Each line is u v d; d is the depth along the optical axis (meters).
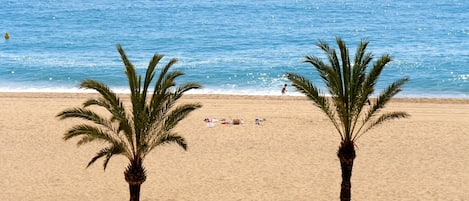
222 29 111.06
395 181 36.66
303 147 42.34
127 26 117.31
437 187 35.75
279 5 151.38
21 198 34.16
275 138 44.09
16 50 90.69
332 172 38.03
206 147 42.25
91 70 73.62
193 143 43.00
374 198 34.22
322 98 32.16
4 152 41.28
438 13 136.88
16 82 67.19
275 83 65.56
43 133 44.94
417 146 42.53
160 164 39.22
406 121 48.25
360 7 148.62
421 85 65.25
